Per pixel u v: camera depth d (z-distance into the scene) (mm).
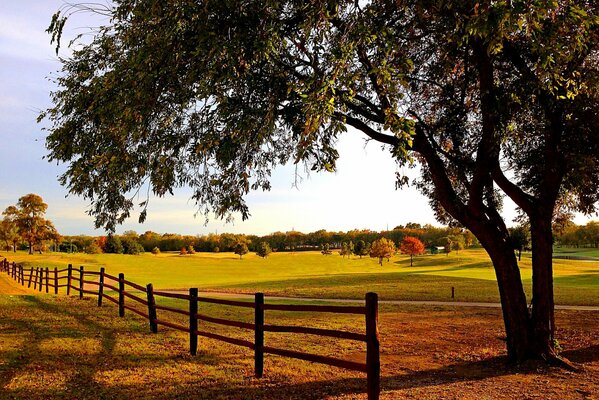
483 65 9023
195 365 8953
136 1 6633
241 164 7336
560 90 9211
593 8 7078
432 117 12266
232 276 63406
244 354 10148
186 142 7184
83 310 16078
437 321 16953
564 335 14086
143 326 13266
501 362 10117
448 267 78812
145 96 6227
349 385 7742
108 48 7133
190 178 7719
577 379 8523
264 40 5906
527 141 11961
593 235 138250
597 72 7777
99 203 7914
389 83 5883
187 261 97062
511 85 9188
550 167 10258
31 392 7016
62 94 7863
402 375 8961
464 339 13227
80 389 7250
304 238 165375
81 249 131625
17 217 92875
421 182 14266
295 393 7188
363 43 6461
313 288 32125
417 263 96250
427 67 10867
